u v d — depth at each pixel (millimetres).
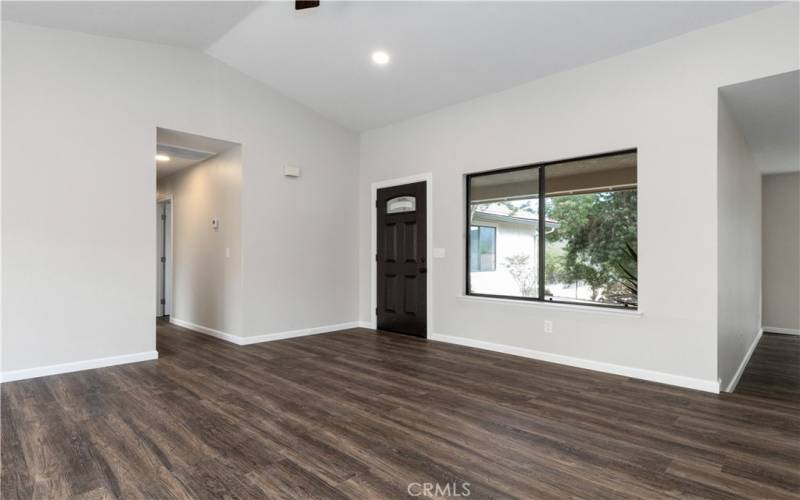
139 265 4230
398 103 5156
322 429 2625
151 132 4309
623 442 2447
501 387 3424
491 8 3396
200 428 2633
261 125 5113
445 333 5094
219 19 3920
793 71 2943
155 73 4344
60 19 3678
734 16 3146
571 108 4039
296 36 4129
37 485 1998
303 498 1897
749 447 2383
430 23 3678
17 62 3623
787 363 4676
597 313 3865
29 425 2668
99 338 4000
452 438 2502
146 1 3537
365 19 3744
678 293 3441
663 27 3344
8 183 3568
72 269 3863
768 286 6582
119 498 1901
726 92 3342
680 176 3428
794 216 6395
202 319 5758
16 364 3598
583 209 4125
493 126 4633
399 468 2158
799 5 2918
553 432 2582
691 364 3387
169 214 6984
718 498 1900
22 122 3633
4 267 3553
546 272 4371
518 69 4137
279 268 5281
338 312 5910
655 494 1932
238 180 5012
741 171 4355
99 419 2768
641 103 3623
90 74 3979
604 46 3654
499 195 4727
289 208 5379
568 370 3887
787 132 4363
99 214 4008
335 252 5883
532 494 1931
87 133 3949
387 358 4348
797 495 1922
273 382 3562
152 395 3230
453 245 5004
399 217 5625
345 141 6012
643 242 3615
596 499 1894
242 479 2051
